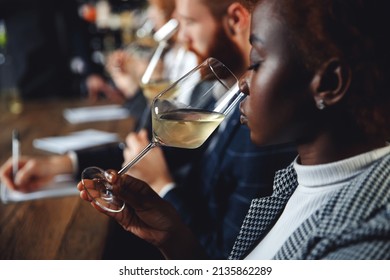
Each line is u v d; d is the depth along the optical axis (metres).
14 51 4.34
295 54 0.66
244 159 1.27
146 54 2.49
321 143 0.70
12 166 1.57
